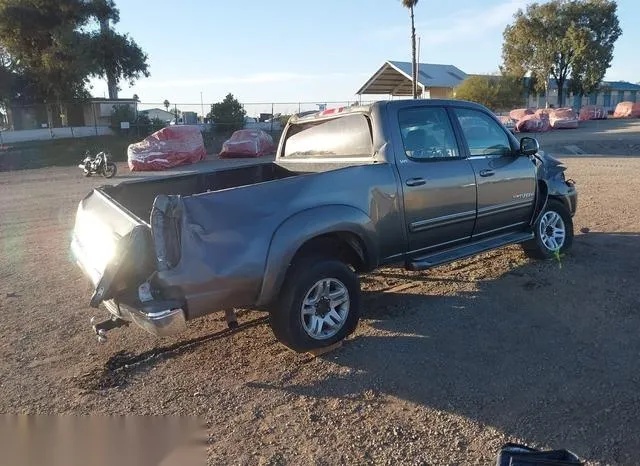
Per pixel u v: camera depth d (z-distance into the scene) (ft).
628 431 10.98
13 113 155.74
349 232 15.01
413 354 14.70
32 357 15.53
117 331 17.17
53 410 12.67
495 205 19.22
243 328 17.01
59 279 23.13
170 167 84.02
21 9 143.74
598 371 13.34
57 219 39.24
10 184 68.59
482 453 10.54
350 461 10.47
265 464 10.49
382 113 16.81
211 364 14.73
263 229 13.29
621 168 54.19
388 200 15.94
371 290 19.80
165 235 12.17
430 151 17.53
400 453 10.65
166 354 15.43
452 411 11.99
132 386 13.70
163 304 12.19
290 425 11.76
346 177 15.17
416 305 18.13
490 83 170.40
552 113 132.36
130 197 17.35
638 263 21.40
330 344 14.92
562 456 8.45
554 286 19.21
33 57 152.76
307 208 14.19
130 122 141.08
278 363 14.61
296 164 20.31
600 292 18.44
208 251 12.58
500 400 12.32
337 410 12.27
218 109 141.79
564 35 208.74
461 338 15.52
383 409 12.22
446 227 17.71
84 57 147.95
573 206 22.81
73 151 117.29
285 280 14.05
